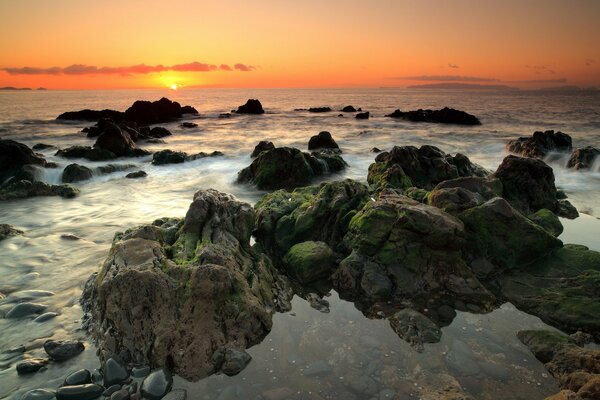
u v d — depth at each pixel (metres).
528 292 9.54
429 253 10.04
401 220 10.33
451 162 20.86
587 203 17.70
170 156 28.62
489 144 37.22
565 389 6.05
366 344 7.63
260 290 9.07
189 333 7.36
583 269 10.02
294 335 8.01
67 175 23.02
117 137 30.70
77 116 61.22
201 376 6.80
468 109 92.38
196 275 7.98
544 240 10.66
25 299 9.30
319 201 12.68
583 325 8.22
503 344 7.69
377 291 9.65
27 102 128.62
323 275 10.70
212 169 26.94
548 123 57.06
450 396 6.15
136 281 7.71
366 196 13.76
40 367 6.97
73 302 9.24
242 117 73.50
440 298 9.45
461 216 11.42
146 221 16.00
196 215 10.42
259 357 7.28
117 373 6.71
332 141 34.12
